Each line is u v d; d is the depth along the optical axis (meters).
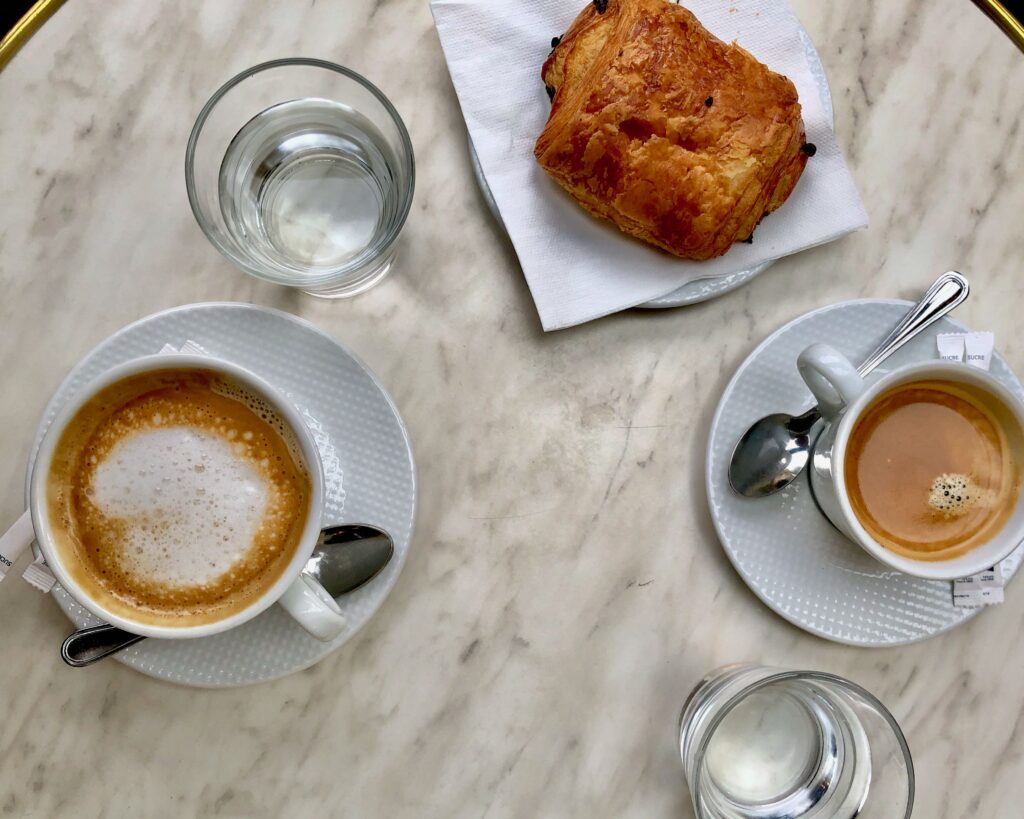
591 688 0.35
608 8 0.33
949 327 0.34
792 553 0.34
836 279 0.36
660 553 0.36
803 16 0.37
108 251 0.35
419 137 0.36
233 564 0.31
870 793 0.33
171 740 0.35
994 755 0.35
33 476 0.30
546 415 0.36
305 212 0.36
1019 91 0.37
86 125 0.35
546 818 0.35
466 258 0.36
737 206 0.33
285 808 0.35
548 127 0.33
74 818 0.34
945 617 0.34
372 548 0.33
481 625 0.35
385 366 0.36
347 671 0.35
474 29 0.35
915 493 0.33
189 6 0.36
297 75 0.34
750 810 0.34
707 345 0.36
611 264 0.35
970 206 0.37
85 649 0.32
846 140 0.37
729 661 0.35
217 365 0.29
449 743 0.35
